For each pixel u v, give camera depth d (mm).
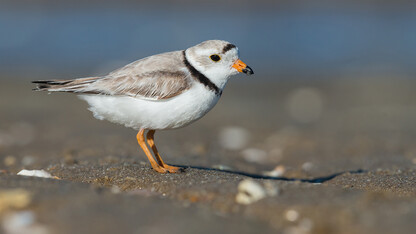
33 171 7641
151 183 7168
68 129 13977
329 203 5887
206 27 29062
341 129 14531
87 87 7543
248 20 30531
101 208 5488
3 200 5418
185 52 7902
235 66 7844
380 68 23203
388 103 17859
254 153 12164
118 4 32812
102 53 24781
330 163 10867
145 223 5152
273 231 5281
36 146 11805
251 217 5645
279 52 25891
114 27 28844
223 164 10391
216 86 7801
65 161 9406
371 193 6277
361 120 15648
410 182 7891
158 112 7438
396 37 27656
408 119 15461
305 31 28844
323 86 20922
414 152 11391
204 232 5020
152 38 27047
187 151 11539
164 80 7426
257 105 18312
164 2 33188
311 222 5480
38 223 5066
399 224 5219
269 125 15414
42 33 27656
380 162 10508
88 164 8766
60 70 22156
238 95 19938
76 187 6191
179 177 7371
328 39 27656
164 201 6027
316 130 14570
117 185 7301
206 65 7695
